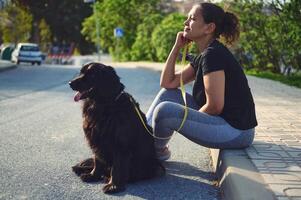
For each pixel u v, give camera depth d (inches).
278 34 740.7
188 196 166.7
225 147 189.8
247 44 775.7
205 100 186.4
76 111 365.7
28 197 162.9
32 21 2442.2
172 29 1205.1
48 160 212.2
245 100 183.2
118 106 170.2
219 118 182.5
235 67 181.5
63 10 2731.3
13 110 368.5
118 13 1587.1
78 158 216.1
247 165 173.3
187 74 199.2
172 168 203.6
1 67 893.2
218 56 178.5
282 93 464.8
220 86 177.5
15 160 211.3
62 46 2805.1
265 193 145.0
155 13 1477.6
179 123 180.5
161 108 180.2
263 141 215.5
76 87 172.1
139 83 605.6
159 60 1278.3
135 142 175.2
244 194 144.4
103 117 169.3
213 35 187.6
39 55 1284.4
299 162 178.7
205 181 185.3
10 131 280.2
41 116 339.3
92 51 3024.1
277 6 710.5
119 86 172.2
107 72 170.1
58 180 182.7
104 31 1644.9
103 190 169.3
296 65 719.7
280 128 254.4
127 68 989.2
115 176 171.0
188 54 202.4
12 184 176.7
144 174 183.2
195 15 185.9
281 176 161.5
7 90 524.1
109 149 171.3
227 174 167.6
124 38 1577.3
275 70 784.9
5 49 1502.2
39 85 593.0
